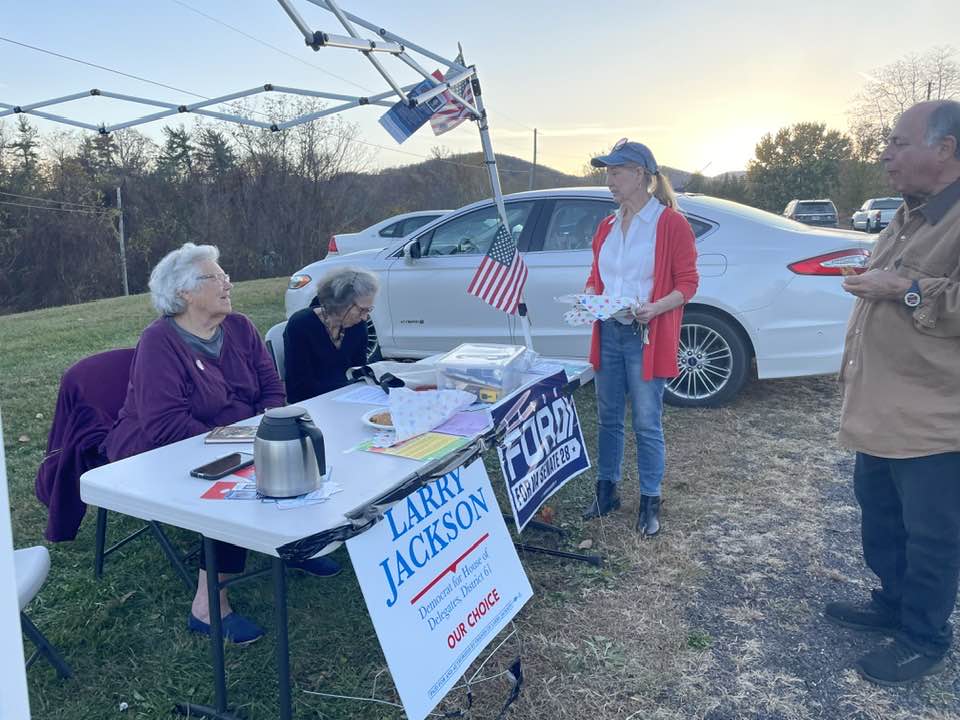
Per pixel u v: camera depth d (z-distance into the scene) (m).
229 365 2.97
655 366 3.12
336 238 11.34
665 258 3.06
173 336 2.73
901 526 2.45
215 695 2.22
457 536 2.25
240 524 1.75
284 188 39.00
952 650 2.46
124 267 38.84
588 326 5.04
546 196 5.29
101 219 38.12
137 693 2.36
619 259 3.16
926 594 2.23
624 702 2.26
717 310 4.84
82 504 2.91
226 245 39.66
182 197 40.50
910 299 2.03
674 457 4.25
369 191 42.03
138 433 2.69
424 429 2.38
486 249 5.46
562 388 3.04
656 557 3.14
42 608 2.83
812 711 2.21
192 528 1.84
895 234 2.22
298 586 3.00
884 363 2.17
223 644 2.31
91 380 2.96
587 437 4.62
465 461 2.29
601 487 3.51
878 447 2.18
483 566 2.34
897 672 2.29
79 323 11.29
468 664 2.13
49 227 36.53
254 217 39.38
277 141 38.81
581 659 2.46
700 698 2.27
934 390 2.11
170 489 1.96
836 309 4.57
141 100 4.23
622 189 3.08
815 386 5.58
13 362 7.93
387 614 1.90
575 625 2.66
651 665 2.43
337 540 1.73
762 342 4.72
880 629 2.58
